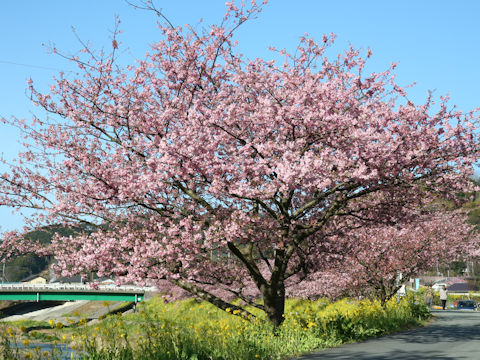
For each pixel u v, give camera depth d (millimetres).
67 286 65312
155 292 53469
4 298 66438
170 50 14383
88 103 14430
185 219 12609
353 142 12141
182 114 13695
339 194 13672
